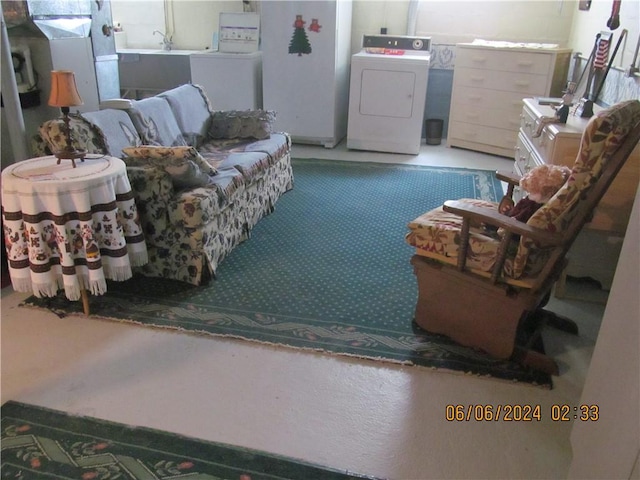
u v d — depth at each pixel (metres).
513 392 2.01
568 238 1.89
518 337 2.30
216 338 2.29
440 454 1.73
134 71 5.97
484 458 1.72
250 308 2.51
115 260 2.29
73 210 2.13
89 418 1.84
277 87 5.31
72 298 2.24
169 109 3.49
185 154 2.51
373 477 1.64
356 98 5.20
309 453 1.72
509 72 4.88
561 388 2.03
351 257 3.07
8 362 2.12
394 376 2.08
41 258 2.15
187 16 6.04
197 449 1.72
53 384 2.00
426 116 5.95
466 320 2.22
